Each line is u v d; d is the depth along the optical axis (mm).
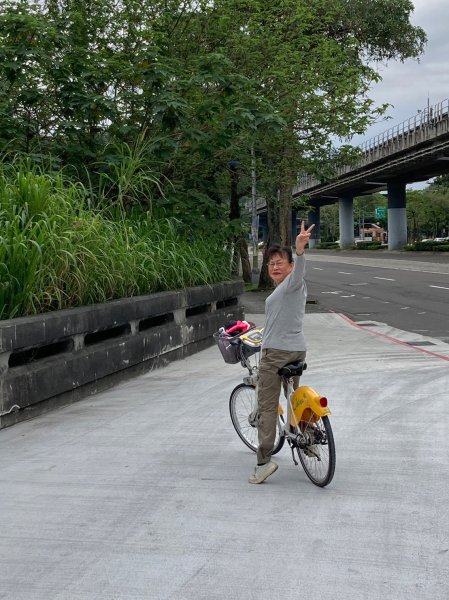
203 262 12180
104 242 9102
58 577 3578
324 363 9875
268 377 4852
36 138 12281
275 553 3748
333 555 3695
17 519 4375
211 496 4668
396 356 10492
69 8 13367
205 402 7555
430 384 8133
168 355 10359
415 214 101438
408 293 24172
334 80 17188
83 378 8000
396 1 30797
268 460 4938
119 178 11070
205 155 12758
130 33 13547
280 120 12383
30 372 7113
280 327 4812
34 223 8328
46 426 6809
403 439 5852
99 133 13078
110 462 5520
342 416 6688
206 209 13438
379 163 64500
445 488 4656
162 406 7465
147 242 10758
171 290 10906
